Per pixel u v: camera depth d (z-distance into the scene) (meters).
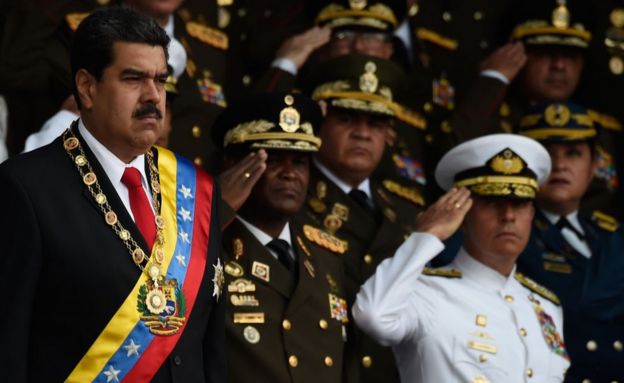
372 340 23.14
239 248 20.64
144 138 15.49
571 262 25.78
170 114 23.27
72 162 15.52
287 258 21.09
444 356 21.20
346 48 28.00
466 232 22.56
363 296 20.95
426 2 31.42
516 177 22.53
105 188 15.50
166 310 15.50
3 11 23.98
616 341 25.19
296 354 20.19
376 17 28.11
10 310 14.51
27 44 23.67
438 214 21.70
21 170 15.12
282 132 21.36
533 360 21.61
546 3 30.72
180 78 25.73
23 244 14.75
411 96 29.83
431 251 21.23
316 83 25.41
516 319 21.84
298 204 21.27
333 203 24.45
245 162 20.34
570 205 26.59
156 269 15.55
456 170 23.12
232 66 29.03
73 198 15.27
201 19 27.23
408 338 21.41
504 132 29.45
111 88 15.34
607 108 32.00
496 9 32.22
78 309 14.89
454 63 31.48
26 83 23.70
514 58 29.75
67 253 14.90
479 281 22.16
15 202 14.91
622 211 31.25
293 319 20.44
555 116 26.66
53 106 24.25
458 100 31.23
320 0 28.58
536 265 25.59
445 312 21.50
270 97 21.59
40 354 14.75
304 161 21.58
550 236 26.05
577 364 24.92
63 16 24.12
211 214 16.78
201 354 16.06
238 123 21.75
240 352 19.83
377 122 25.02
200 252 16.31
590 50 32.06
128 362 15.11
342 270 22.12
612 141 31.73
